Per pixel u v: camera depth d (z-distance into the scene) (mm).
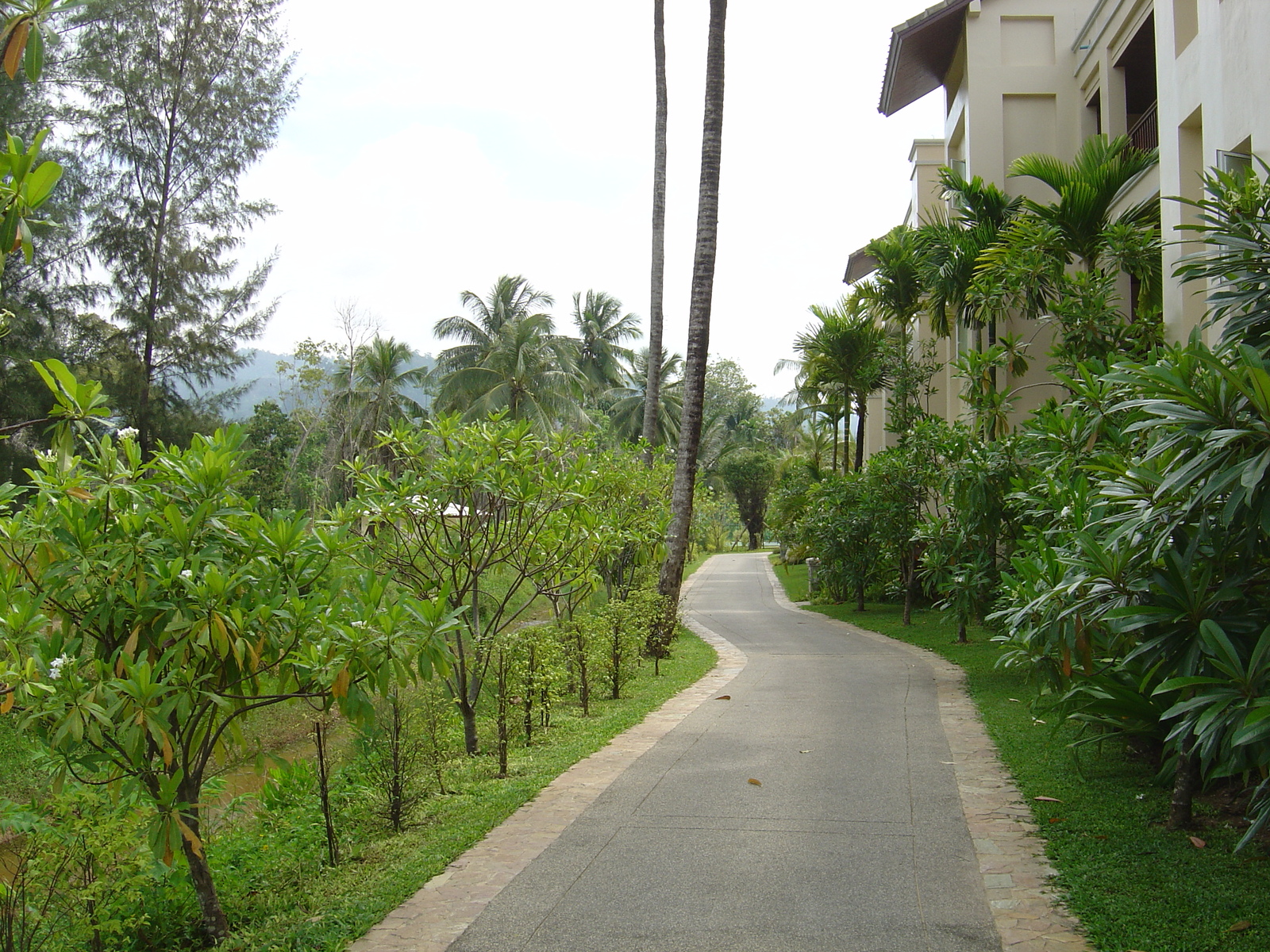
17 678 3645
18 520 4000
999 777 6391
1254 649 4137
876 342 23000
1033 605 5414
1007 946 3773
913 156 25516
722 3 13977
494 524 8125
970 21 18375
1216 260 5289
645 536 13289
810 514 24109
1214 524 4422
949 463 12195
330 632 4285
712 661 13547
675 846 5125
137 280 28812
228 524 4465
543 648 8570
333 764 7840
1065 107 18078
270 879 5125
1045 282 12859
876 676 11391
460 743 7898
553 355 41344
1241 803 5270
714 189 14266
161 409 28734
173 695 3992
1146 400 4332
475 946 3953
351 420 31969
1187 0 10508
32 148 3436
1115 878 4387
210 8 29297
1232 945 3627
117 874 4203
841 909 4188
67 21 25391
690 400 14711
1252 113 8312
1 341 22953
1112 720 5875
